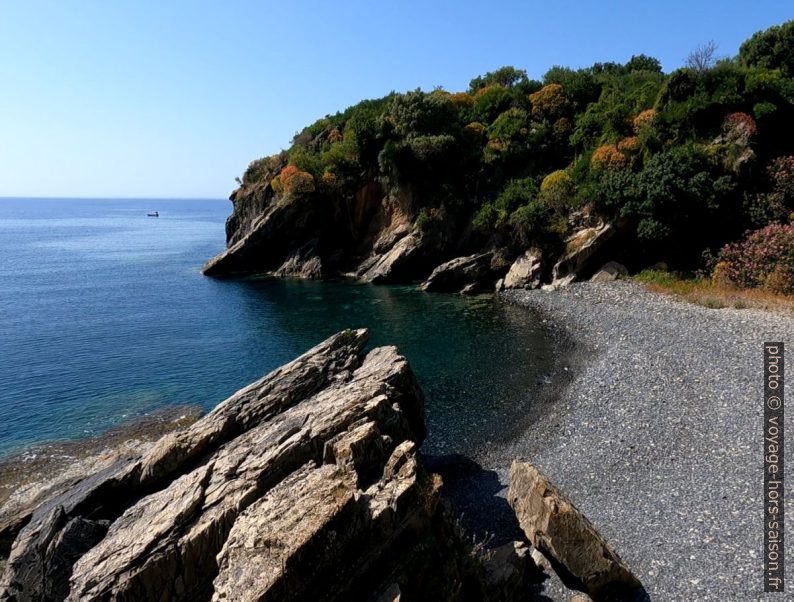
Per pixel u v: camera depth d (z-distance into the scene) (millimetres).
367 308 38500
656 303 30875
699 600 9320
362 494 8523
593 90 50125
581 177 41250
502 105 53250
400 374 15664
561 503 10156
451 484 15430
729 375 19297
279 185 55375
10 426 20391
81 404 22453
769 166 33844
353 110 60781
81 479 14648
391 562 8102
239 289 48062
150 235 121062
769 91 34812
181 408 22000
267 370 26438
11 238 111562
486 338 29484
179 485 11500
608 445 16203
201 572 9492
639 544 11211
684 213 33750
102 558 9680
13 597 10719
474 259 43375
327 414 12547
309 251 53625
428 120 49281
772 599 8992
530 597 9992
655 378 20406
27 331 33969
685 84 36625
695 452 14789
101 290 48531
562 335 29219
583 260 38344
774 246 29266
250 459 11516
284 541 7254
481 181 48188
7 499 15312
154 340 31781
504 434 18375
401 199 50094
